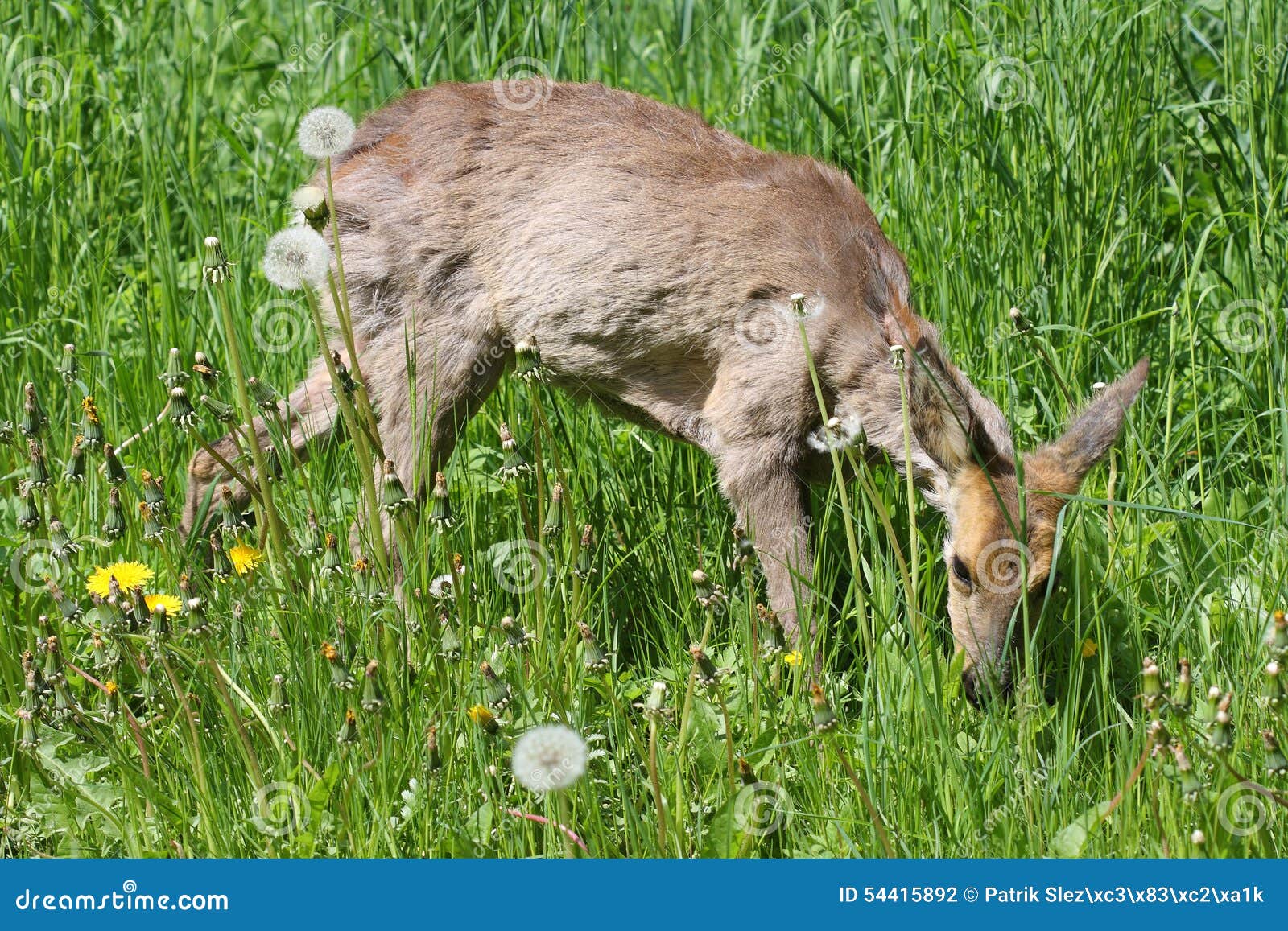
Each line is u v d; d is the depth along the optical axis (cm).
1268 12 1227
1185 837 716
